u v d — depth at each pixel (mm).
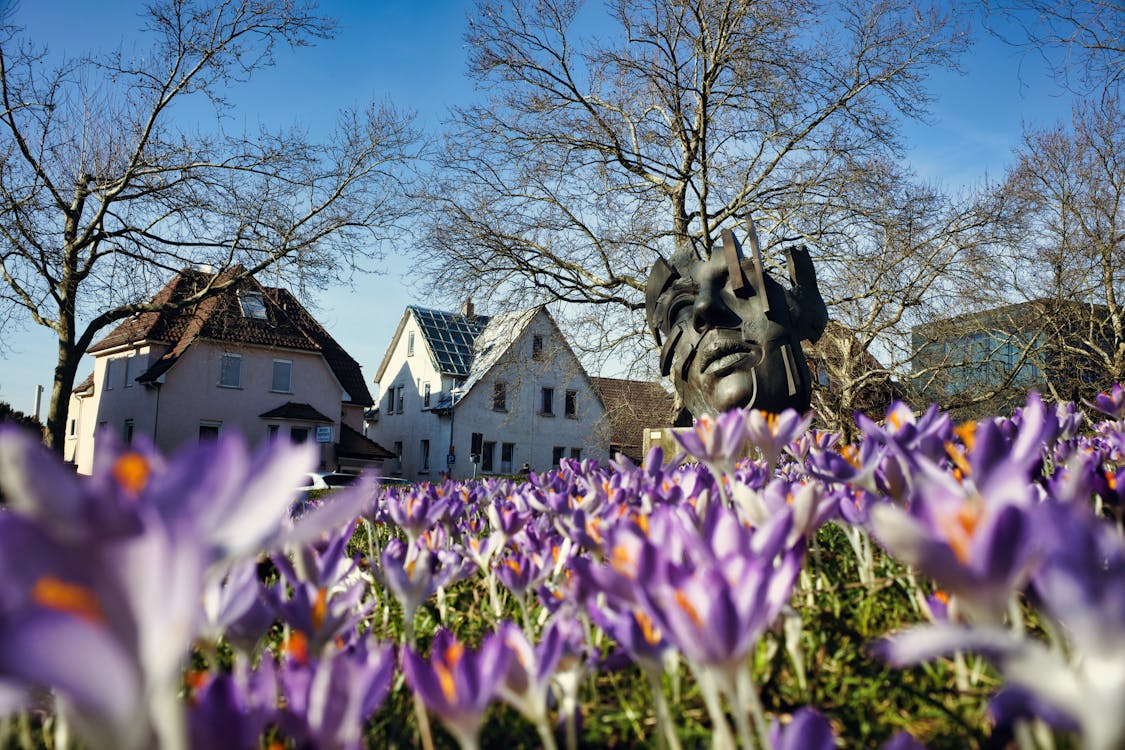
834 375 21688
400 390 46438
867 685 1401
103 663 507
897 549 722
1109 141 22016
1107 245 21703
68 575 547
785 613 1318
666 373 6961
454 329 45406
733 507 2135
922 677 1402
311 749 814
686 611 767
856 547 1901
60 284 19375
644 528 1262
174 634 531
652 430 8359
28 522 546
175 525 543
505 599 2273
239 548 599
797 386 6258
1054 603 610
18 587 541
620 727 1337
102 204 19797
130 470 635
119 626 544
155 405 33625
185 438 33750
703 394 6508
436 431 42125
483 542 2012
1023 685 643
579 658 1145
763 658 1455
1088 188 22312
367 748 1352
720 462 1771
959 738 1173
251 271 21172
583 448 43406
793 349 6336
